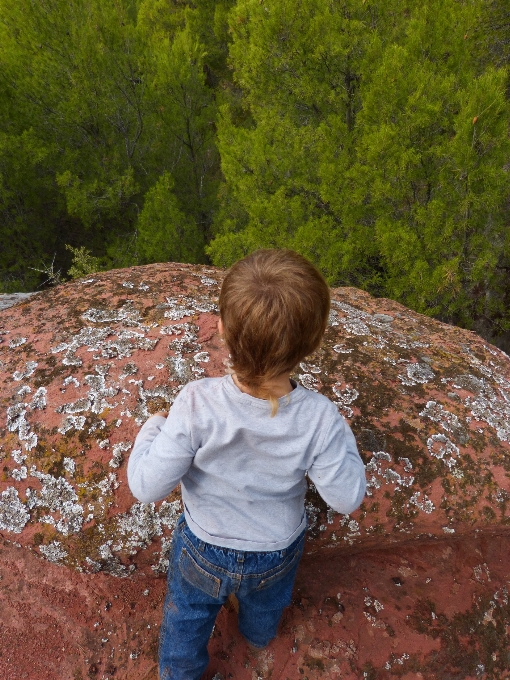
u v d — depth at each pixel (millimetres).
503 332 6234
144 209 8586
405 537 1672
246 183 6473
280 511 1109
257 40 6363
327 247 5637
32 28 8445
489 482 1643
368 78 5852
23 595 1709
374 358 1981
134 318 2012
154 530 1558
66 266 10914
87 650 1598
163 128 9852
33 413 1649
